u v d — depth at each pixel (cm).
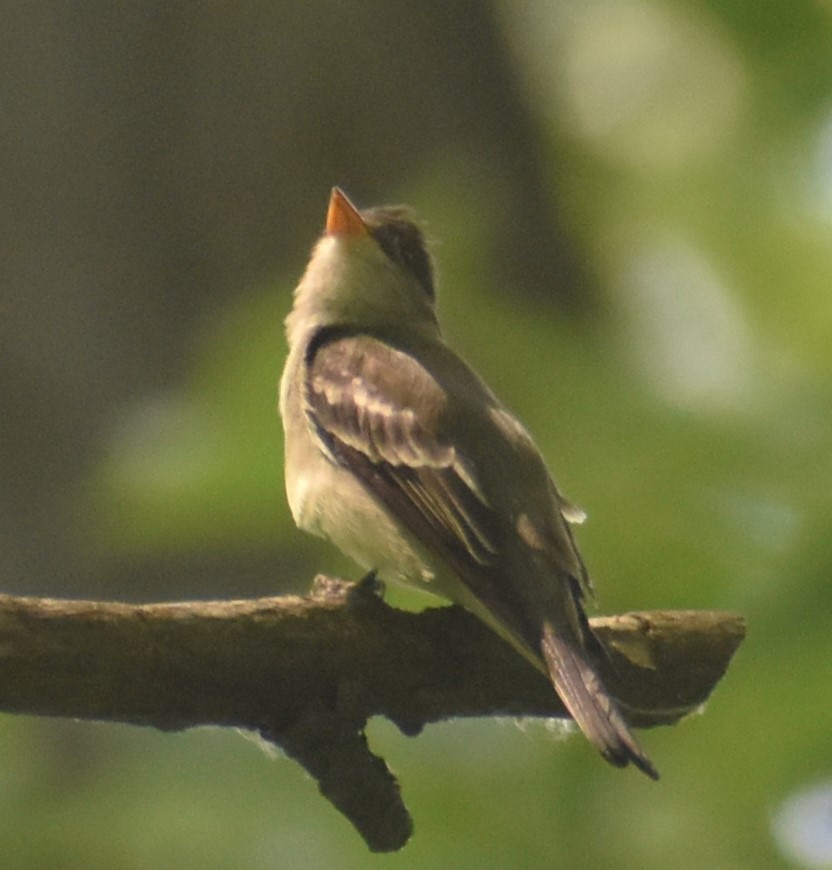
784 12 1145
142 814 985
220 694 770
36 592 1316
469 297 1082
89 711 751
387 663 805
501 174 1413
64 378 1338
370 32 1409
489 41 1459
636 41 1555
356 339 1018
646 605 952
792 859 934
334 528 945
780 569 917
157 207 1368
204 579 1216
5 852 982
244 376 1027
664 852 948
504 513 885
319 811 989
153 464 1001
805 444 983
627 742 760
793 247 1177
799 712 903
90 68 1373
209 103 1380
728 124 1250
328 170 1384
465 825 968
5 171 1357
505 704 838
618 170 1399
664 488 978
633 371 1059
